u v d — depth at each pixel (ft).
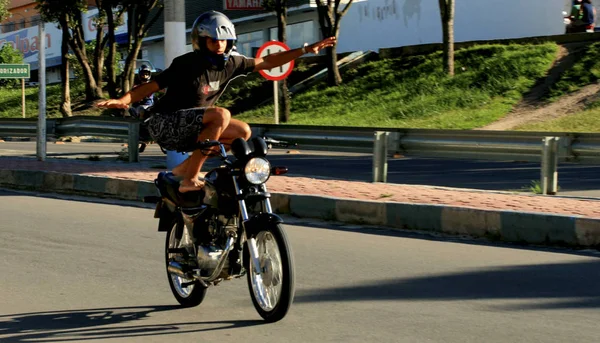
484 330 19.21
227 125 20.31
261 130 51.55
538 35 104.83
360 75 110.63
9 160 56.85
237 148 19.07
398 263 26.96
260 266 19.52
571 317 20.26
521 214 30.45
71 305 22.24
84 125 70.23
